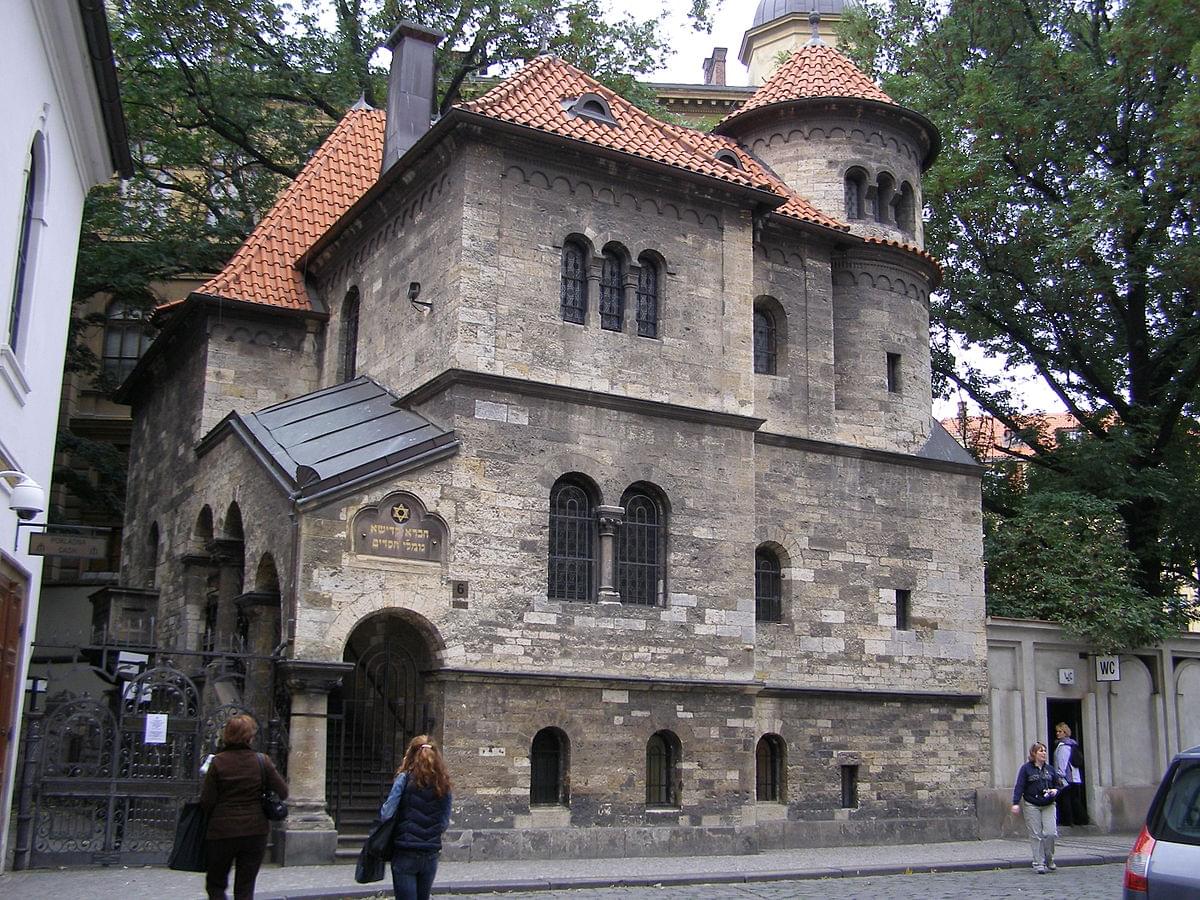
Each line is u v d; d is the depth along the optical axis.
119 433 43.22
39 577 19.30
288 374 29.39
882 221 30.95
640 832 22.64
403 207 25.95
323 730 20.45
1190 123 32.62
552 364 23.67
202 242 38.97
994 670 29.52
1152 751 31.84
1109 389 39.25
